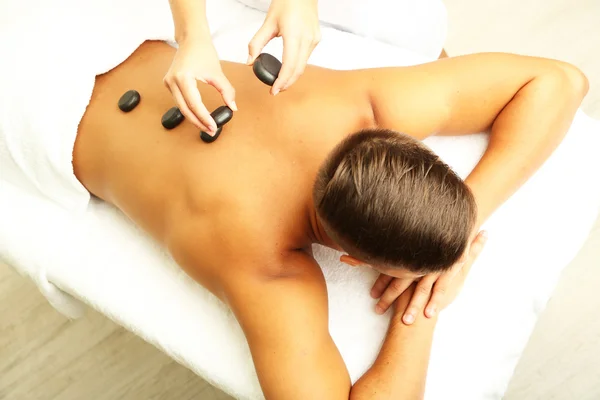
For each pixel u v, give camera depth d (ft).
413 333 2.15
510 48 4.25
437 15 3.08
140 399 3.78
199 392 3.73
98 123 2.44
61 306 2.89
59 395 3.87
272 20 1.99
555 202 2.38
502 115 2.28
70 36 2.61
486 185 2.21
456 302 2.29
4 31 2.66
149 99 2.39
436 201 1.67
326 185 1.77
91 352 3.93
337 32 2.95
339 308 2.34
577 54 4.15
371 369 2.16
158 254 2.60
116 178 2.37
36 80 2.55
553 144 2.26
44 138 2.51
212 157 2.09
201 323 2.44
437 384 2.22
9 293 4.09
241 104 2.18
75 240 2.69
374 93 2.17
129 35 2.59
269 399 2.02
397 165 1.68
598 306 3.56
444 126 2.31
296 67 1.92
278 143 2.08
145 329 2.48
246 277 2.02
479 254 2.33
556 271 2.33
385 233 1.68
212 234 2.03
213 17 3.06
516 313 2.28
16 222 2.76
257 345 2.01
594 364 3.45
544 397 3.44
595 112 3.99
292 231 2.06
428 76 2.20
